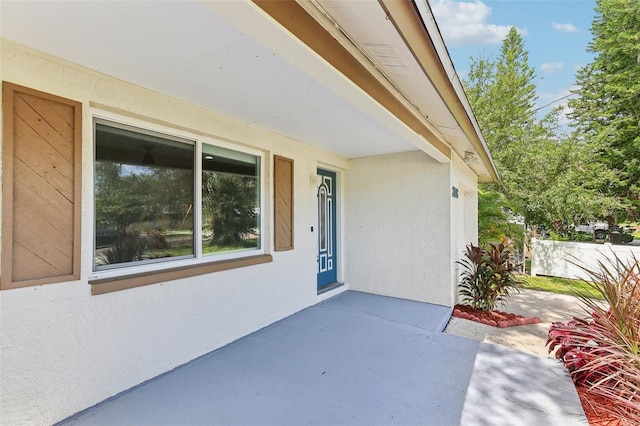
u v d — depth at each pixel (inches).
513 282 185.2
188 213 114.9
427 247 191.5
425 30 74.5
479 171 284.7
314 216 182.9
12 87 69.4
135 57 76.4
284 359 111.9
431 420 78.5
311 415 80.4
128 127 96.2
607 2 428.1
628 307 89.4
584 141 418.0
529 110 503.8
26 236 71.8
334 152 197.8
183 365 106.4
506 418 79.0
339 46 70.6
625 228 462.6
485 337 150.2
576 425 76.1
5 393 68.5
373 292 209.9
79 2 54.1
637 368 77.1
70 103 79.4
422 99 109.9
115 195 92.7
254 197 145.8
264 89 97.1
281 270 155.3
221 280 121.7
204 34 65.9
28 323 71.9
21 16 58.5
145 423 76.9
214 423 77.2
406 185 198.7
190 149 115.6
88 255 83.9
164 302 101.2
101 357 85.1
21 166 71.1
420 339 131.3
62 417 77.0
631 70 419.8
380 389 92.7
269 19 51.8
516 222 387.9
